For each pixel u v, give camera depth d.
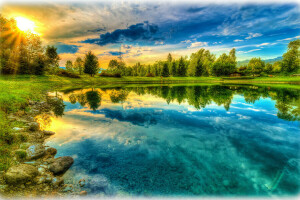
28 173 3.98
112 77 63.41
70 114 11.38
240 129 8.49
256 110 12.69
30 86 20.86
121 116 10.96
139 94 22.88
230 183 4.28
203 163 5.22
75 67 76.75
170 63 91.12
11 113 8.77
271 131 8.20
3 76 32.62
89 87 35.59
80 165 4.95
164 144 6.62
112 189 3.97
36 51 46.34
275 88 33.12
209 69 87.94
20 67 39.28
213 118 10.50
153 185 4.14
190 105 14.70
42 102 13.96
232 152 5.98
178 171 4.77
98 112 12.05
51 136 7.25
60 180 4.13
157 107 13.81
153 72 99.56
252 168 4.97
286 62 74.50
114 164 5.07
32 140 6.39
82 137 7.23
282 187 4.18
